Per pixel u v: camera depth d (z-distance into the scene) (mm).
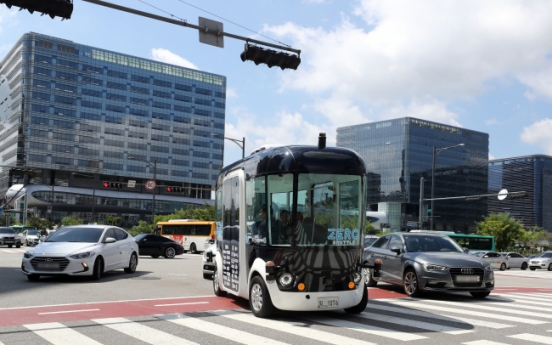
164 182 138875
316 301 8461
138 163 132500
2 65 136750
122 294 11797
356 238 8922
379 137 143250
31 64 119250
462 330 7906
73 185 126750
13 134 123188
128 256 17203
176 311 9422
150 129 134500
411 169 135875
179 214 81938
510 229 70688
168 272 18234
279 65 12945
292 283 8438
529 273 35625
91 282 14328
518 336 7492
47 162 120375
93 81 127000
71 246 14688
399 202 135750
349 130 151625
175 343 6734
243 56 12586
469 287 11742
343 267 8695
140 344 6668
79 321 8273
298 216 8578
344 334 7434
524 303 11750
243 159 10555
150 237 30984
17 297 11094
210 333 7406
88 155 125500
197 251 44375
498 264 41531
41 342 6723
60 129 122125
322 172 8828
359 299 8844
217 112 145500
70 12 10109
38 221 99125
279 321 8469
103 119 127875
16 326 7801
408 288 12602
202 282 14797
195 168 140750
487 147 154125
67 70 123500
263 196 9070
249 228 9539
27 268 14109
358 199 9055
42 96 120188
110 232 16359
